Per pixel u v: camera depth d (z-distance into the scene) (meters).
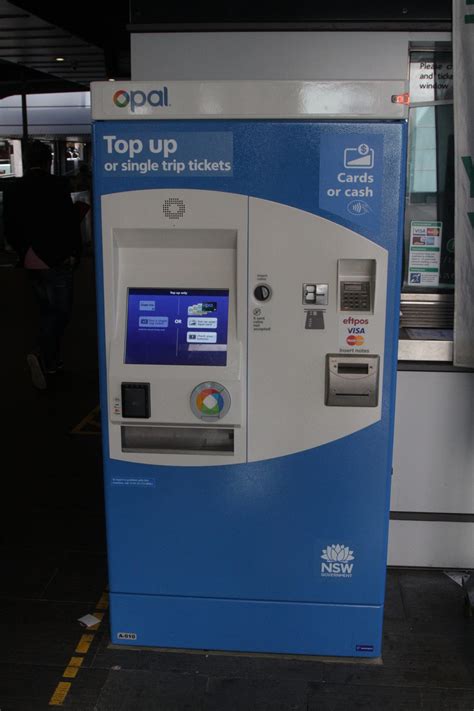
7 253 14.91
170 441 2.72
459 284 3.07
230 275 2.57
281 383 2.60
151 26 3.29
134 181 2.49
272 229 2.48
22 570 3.51
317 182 2.45
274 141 2.43
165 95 2.43
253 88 2.41
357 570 2.77
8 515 4.07
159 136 2.45
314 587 2.80
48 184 5.86
